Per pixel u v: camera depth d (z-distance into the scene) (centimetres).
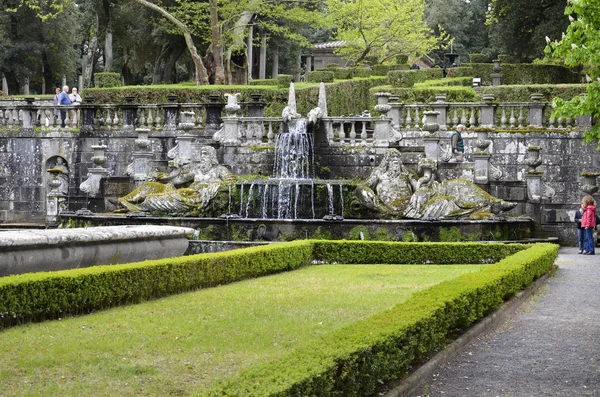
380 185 2539
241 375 680
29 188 3369
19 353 965
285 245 1888
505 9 4869
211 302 1358
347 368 739
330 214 2489
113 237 1530
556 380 905
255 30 5847
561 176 2928
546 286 1670
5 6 5612
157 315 1229
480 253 2042
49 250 1389
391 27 5556
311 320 1180
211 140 2908
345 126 3888
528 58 5506
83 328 1124
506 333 1173
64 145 3322
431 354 991
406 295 1427
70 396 789
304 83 4103
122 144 3225
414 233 2348
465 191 2461
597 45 1678
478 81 4269
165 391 811
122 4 5422
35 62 5997
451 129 3038
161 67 5419
